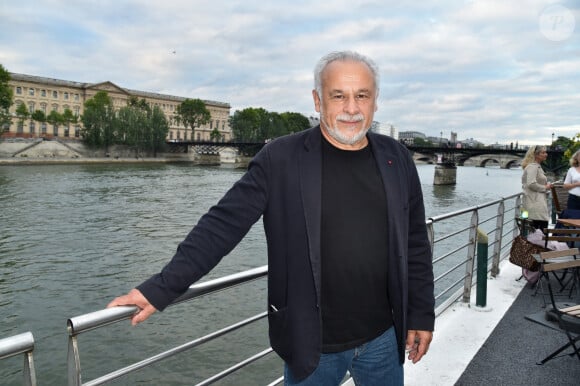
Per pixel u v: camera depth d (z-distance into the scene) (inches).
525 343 150.1
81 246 832.9
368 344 69.4
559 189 296.4
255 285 585.3
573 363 136.7
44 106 4220.0
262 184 64.9
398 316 69.1
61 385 385.4
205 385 87.4
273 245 66.1
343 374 70.4
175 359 407.2
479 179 2906.0
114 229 995.9
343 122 64.6
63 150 3361.2
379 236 66.1
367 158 68.7
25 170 2522.1
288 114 5620.1
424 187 2188.7
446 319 169.6
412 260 77.5
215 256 62.1
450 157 2420.0
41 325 492.7
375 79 67.1
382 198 66.7
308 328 63.7
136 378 379.9
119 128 3727.9
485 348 146.3
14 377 388.8
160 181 2122.3
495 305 184.7
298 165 65.0
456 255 730.2
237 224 63.6
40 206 1277.1
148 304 59.6
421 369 131.9
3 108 3154.5
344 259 64.6
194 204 1398.9
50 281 637.3
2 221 1051.3
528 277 208.4
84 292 599.2
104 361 408.8
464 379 127.3
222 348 426.9
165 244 863.7
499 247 229.8
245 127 4950.8
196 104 4763.8
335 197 65.1
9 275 658.8
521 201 296.7
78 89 4436.5
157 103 5187.0
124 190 1707.7
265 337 448.5
